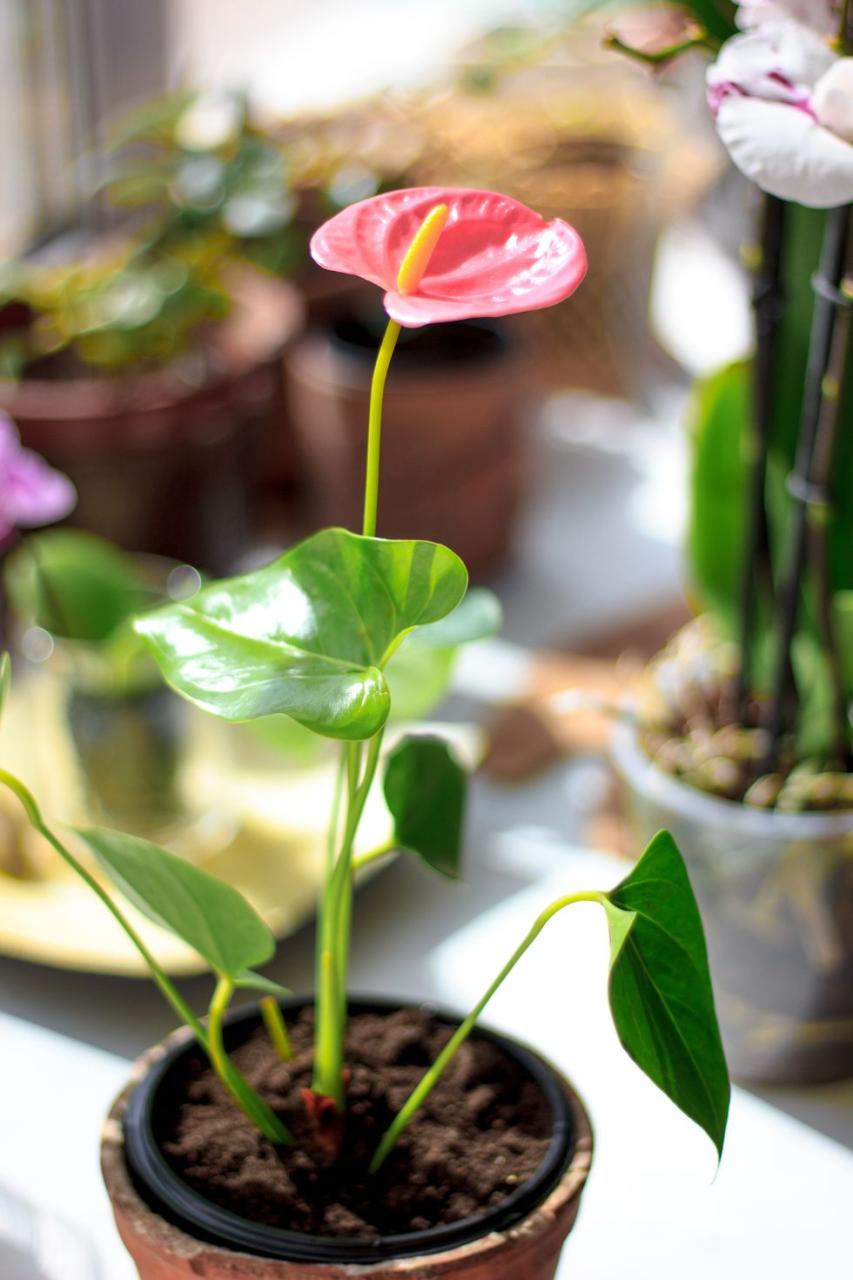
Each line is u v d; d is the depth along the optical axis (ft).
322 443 5.58
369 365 5.48
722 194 6.44
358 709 2.71
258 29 7.88
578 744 4.82
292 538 6.21
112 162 7.09
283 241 5.93
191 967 3.79
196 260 5.89
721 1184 3.54
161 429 4.94
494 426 5.53
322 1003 2.98
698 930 2.83
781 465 3.82
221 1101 3.06
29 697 4.83
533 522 6.54
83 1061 3.76
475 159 6.99
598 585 6.01
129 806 4.17
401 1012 3.19
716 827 3.55
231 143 5.98
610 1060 3.76
